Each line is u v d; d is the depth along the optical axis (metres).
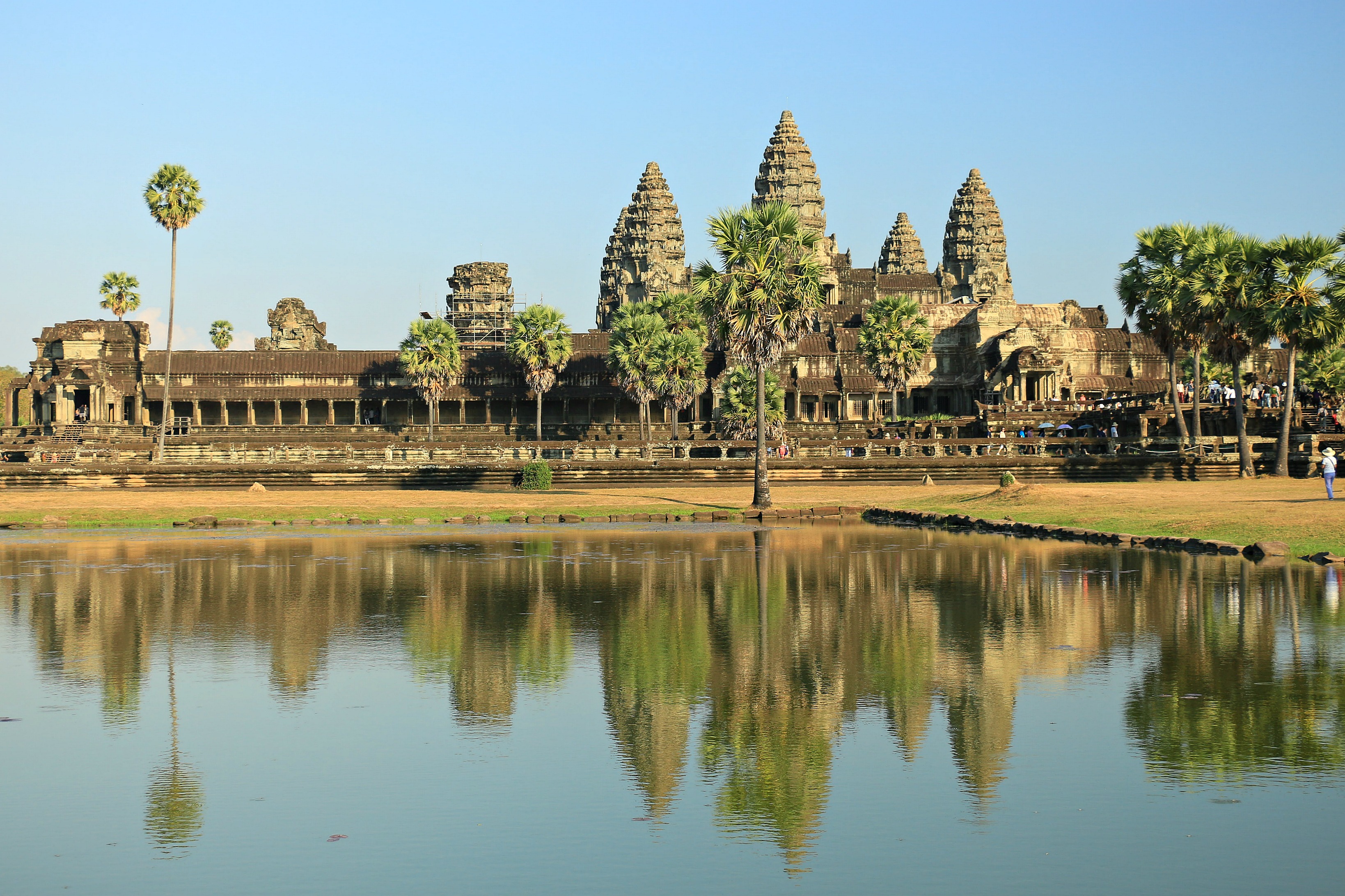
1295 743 13.96
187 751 14.34
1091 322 145.75
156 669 18.97
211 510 55.16
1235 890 9.94
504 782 13.07
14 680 18.12
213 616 24.17
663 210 179.25
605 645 20.72
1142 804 11.98
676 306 113.19
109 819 11.98
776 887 10.11
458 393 125.31
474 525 50.97
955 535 43.16
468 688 17.45
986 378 125.00
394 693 17.17
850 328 132.62
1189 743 14.03
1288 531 35.12
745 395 102.19
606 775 13.30
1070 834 11.22
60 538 44.25
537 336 113.56
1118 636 20.67
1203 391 111.50
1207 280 64.88
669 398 113.06
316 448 83.00
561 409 129.88
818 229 170.50
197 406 124.75
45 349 125.56
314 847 11.19
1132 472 67.69
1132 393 122.25
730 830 11.52
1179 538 35.06
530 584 29.19
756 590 27.73
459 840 11.32
